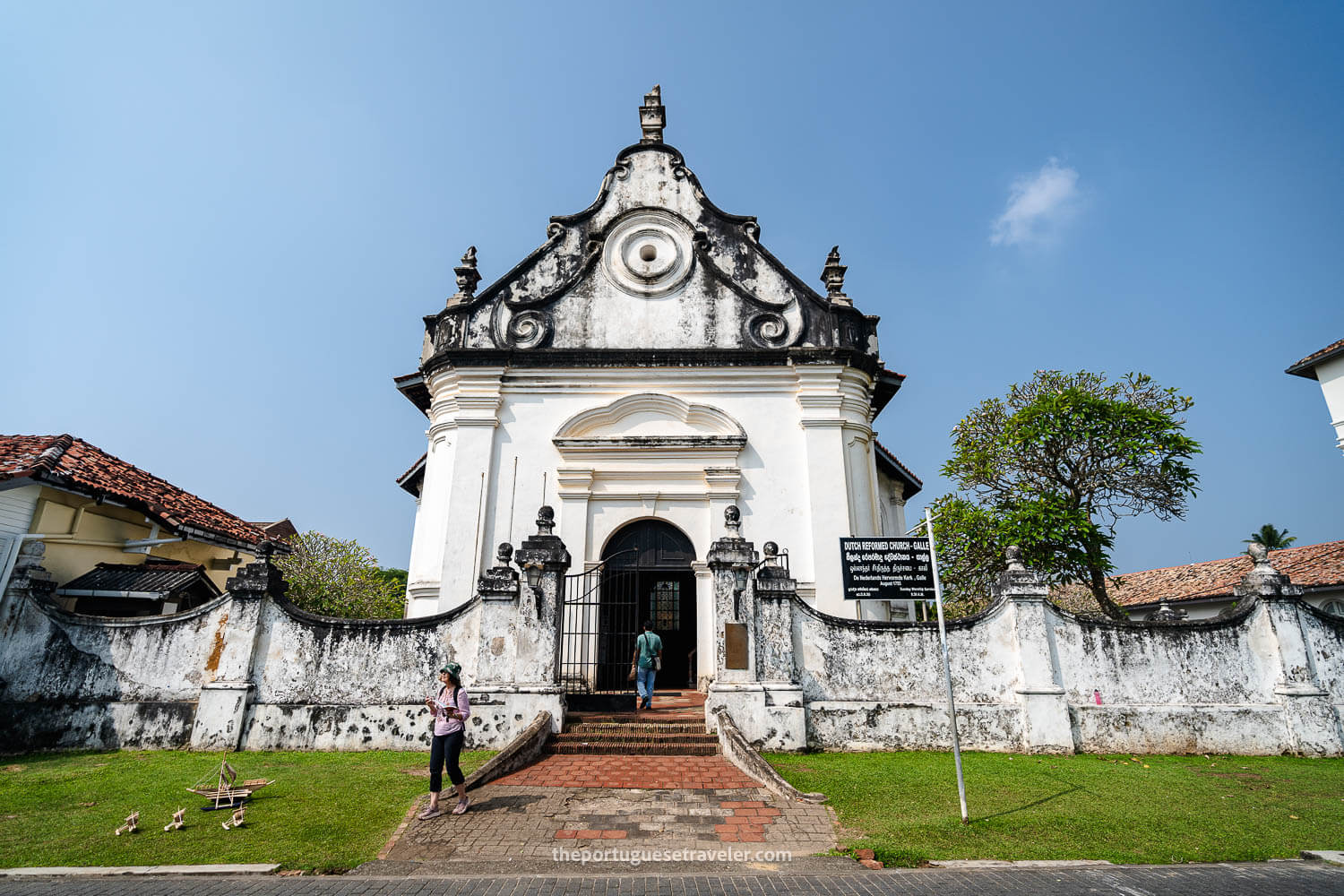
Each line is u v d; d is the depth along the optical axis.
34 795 7.78
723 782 8.12
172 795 7.69
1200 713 10.55
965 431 17.78
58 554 12.71
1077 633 10.73
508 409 14.83
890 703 10.20
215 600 10.79
